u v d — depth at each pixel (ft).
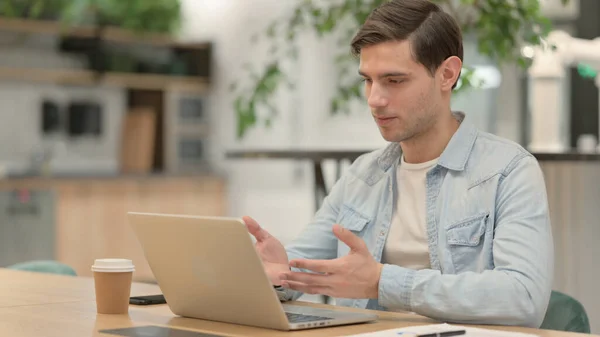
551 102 13.66
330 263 6.20
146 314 6.56
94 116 26.17
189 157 26.63
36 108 25.59
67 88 26.11
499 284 6.12
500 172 7.04
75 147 26.22
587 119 19.54
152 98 26.58
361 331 5.77
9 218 21.90
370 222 7.82
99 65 25.34
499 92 20.35
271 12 24.75
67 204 22.67
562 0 12.48
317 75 23.80
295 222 24.26
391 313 6.58
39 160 24.89
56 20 24.54
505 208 6.89
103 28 25.05
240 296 5.85
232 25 26.03
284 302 7.23
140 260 23.97
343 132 23.54
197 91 26.71
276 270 6.98
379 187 7.86
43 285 8.20
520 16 11.71
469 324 6.13
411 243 7.54
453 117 7.53
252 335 5.64
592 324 13.37
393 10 6.85
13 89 25.25
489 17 11.60
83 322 6.19
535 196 6.81
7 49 24.52
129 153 26.58
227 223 5.59
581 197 13.38
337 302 7.93
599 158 11.36
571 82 19.60
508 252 6.50
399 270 6.22
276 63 14.33
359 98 13.47
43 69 24.84
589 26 19.24
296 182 24.32
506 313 6.06
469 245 7.10
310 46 23.77
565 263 13.24
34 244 22.16
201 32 26.81
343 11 12.61
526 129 20.16
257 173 25.34
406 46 6.77
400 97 6.86
